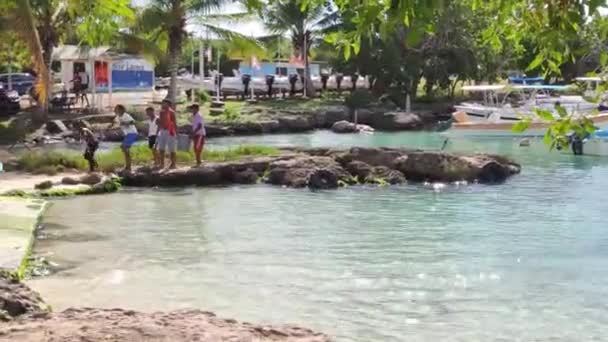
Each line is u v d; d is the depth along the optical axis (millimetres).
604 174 22219
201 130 21062
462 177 20672
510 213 15781
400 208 16469
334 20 52281
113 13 6590
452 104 47281
